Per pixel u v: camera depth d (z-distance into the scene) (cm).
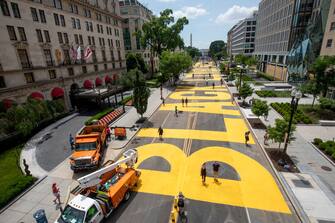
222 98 4278
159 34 6644
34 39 3325
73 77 4150
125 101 4069
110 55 5650
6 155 2083
